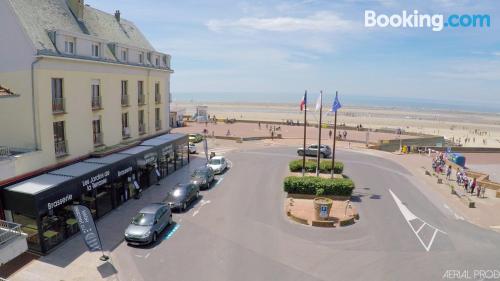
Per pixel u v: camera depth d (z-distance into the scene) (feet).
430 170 120.16
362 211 75.46
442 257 55.52
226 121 245.04
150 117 108.27
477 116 559.38
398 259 54.65
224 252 56.39
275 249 57.41
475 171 125.49
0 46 66.13
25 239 49.70
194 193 80.43
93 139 81.71
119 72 90.43
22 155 62.03
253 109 565.94
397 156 145.28
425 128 323.98
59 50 70.23
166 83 117.91
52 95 69.36
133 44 106.73
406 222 69.72
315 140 178.91
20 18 64.75
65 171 67.10
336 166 105.81
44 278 48.16
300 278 49.14
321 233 63.72
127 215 71.51
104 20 100.78
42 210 54.13
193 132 193.26
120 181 78.48
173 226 66.44
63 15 81.61
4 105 67.51
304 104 95.61
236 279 48.75
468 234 64.49
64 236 59.57
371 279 49.11
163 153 98.63
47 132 67.97
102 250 53.11
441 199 86.02
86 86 78.18
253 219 70.08
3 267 50.62
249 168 115.24
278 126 230.48
